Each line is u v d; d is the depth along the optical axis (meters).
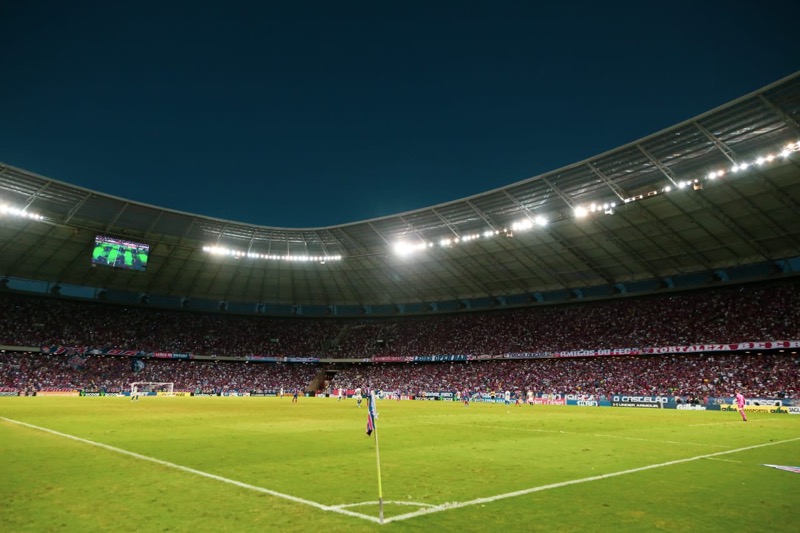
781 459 14.61
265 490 9.90
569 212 51.38
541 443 18.44
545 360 67.56
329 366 85.25
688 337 55.91
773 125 35.91
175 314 80.94
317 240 67.75
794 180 40.25
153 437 18.95
